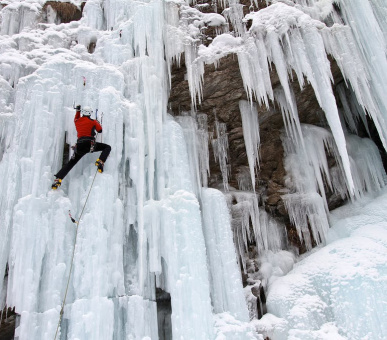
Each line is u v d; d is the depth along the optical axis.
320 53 6.61
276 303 6.25
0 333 5.50
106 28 7.92
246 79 6.62
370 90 7.12
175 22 6.97
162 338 6.00
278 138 8.34
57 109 5.63
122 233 5.29
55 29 7.42
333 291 5.85
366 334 5.26
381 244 6.31
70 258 4.88
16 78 6.08
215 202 6.58
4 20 7.42
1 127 5.54
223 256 6.14
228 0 7.27
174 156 6.24
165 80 6.84
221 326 5.22
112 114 5.80
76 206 5.22
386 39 7.07
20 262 4.61
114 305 4.85
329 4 7.20
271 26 6.72
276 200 8.19
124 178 5.74
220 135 7.84
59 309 4.58
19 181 5.16
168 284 5.32
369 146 8.58
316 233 7.73
